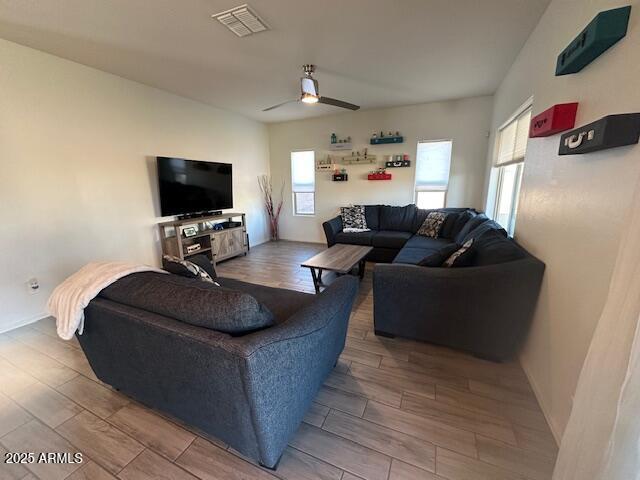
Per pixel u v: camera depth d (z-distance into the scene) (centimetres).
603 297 109
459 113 424
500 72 308
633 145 95
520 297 175
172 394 131
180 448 135
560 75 148
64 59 269
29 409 160
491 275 176
